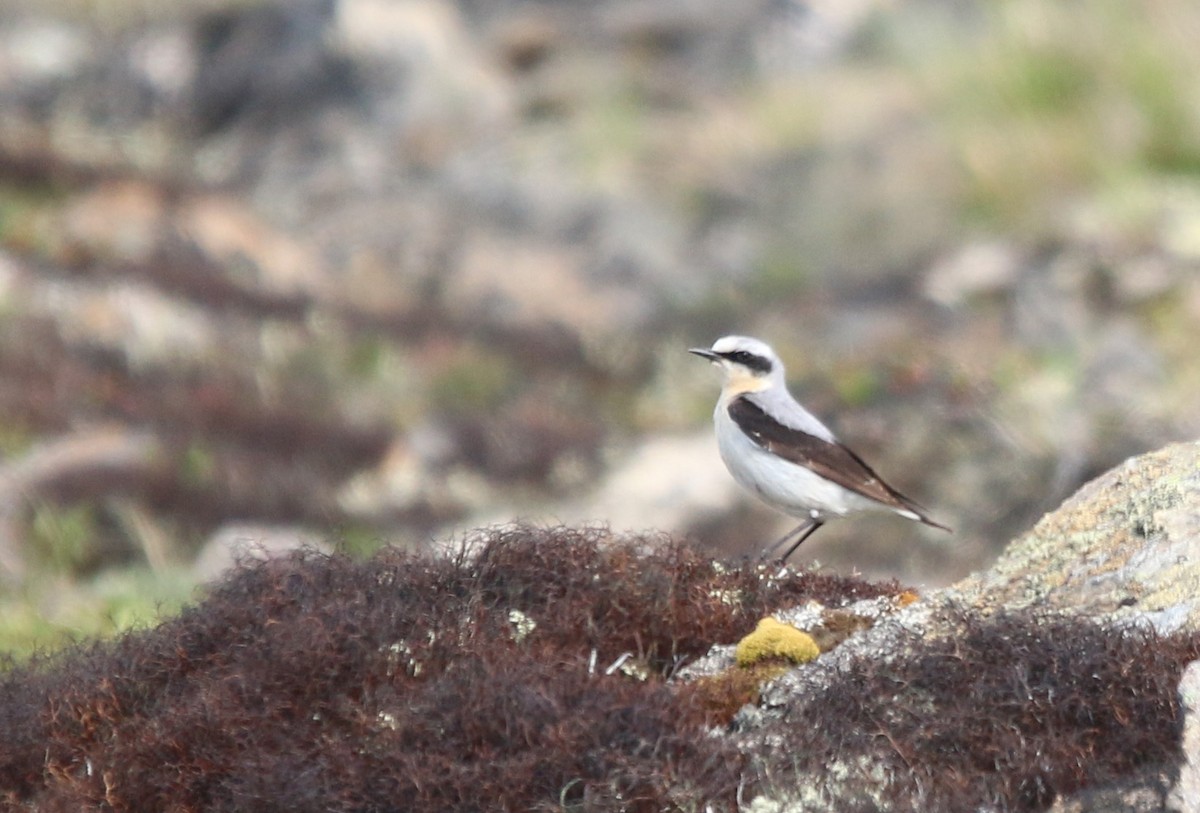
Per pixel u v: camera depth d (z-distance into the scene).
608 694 5.82
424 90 30.42
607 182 27.28
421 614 6.39
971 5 30.06
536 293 24.48
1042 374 18.22
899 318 21.14
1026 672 5.84
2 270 20.47
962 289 21.30
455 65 31.06
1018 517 15.52
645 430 19.31
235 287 21.95
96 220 22.94
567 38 33.28
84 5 31.89
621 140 28.33
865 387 18.47
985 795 5.57
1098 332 19.34
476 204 27.28
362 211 27.06
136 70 30.34
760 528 15.84
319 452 17.33
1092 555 6.79
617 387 21.05
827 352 20.53
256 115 30.14
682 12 32.88
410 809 5.58
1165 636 6.01
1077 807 5.51
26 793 6.27
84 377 18.06
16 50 30.48
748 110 28.70
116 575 13.70
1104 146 23.33
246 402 17.98
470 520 15.98
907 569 14.94
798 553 15.28
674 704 5.86
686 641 6.77
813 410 18.30
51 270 20.91
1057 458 16.20
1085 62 24.66
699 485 16.62
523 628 6.57
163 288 20.97
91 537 14.44
